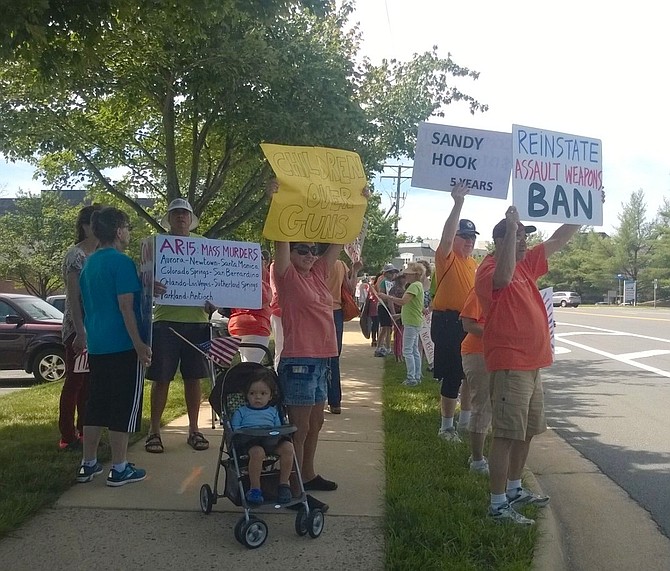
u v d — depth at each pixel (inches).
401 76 595.2
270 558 156.3
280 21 441.1
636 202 3024.1
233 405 179.8
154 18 265.0
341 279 312.2
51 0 224.2
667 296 2915.8
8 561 153.1
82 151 550.9
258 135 470.6
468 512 180.5
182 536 168.2
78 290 225.9
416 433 271.4
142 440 262.5
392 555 154.3
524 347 177.0
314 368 184.2
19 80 430.9
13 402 349.1
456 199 212.2
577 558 175.9
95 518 178.9
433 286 323.3
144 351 196.4
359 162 193.8
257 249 233.6
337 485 207.5
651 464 262.2
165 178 664.4
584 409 375.6
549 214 206.2
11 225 1392.7
